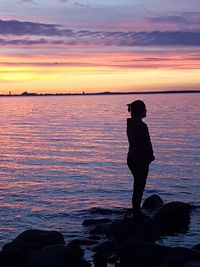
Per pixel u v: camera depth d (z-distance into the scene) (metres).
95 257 9.18
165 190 17.33
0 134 50.00
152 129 49.97
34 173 22.38
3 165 25.72
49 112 109.19
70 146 36.22
